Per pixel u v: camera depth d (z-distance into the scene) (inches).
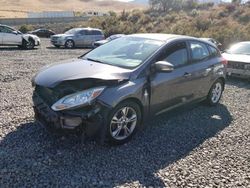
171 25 1390.3
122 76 185.3
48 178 149.0
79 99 168.1
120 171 159.9
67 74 181.6
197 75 242.7
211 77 264.4
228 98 322.0
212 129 227.1
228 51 464.4
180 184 152.8
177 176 159.6
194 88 243.8
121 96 177.8
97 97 170.4
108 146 185.9
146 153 181.5
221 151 192.2
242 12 1435.8
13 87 320.8
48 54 695.7
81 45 975.0
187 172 164.2
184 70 228.4
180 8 2052.2
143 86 192.5
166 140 201.6
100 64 202.2
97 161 167.8
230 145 201.9
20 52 721.6
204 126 231.8
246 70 403.5
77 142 186.2
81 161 166.4
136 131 196.7
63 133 174.2
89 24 1641.2
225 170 169.3
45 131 198.8
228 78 437.1
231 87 379.9
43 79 183.2
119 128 185.2
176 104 227.9
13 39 808.3
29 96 284.8
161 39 225.1
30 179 147.3
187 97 237.9
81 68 191.3
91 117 168.9
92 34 995.3
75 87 172.1
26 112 235.6
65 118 168.9
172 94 219.8
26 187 141.3
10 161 161.3
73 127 169.6
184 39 237.6
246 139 213.2
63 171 155.8
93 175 154.3
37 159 164.7
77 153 174.2
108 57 215.0
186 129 222.8
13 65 478.9
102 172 157.6
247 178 162.9
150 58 202.4
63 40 935.7
